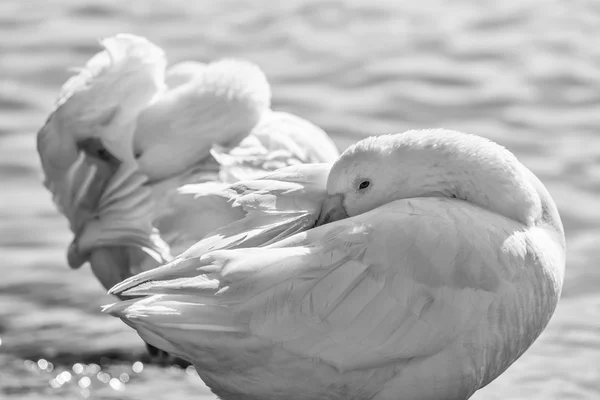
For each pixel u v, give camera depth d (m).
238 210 10.29
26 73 22.45
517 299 8.44
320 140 11.79
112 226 10.95
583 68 22.81
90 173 11.28
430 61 23.31
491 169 8.96
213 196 10.41
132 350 12.23
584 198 16.69
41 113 20.30
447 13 26.70
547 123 19.95
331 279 8.16
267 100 11.59
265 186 9.14
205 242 8.65
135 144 11.17
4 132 19.23
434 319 8.22
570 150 18.61
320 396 8.52
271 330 8.10
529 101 21.06
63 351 12.12
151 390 11.11
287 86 21.86
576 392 10.80
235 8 27.16
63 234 15.63
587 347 11.98
